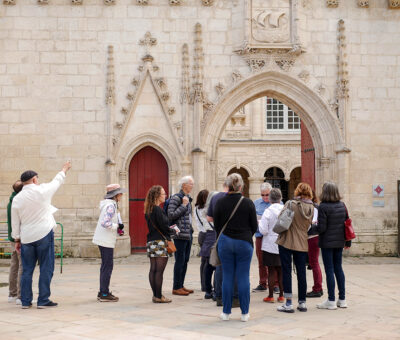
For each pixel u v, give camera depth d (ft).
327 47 45.73
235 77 44.75
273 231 22.08
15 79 43.55
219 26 45.01
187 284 30.30
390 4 45.78
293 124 86.53
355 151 45.47
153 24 44.70
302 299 22.39
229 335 17.99
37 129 43.57
